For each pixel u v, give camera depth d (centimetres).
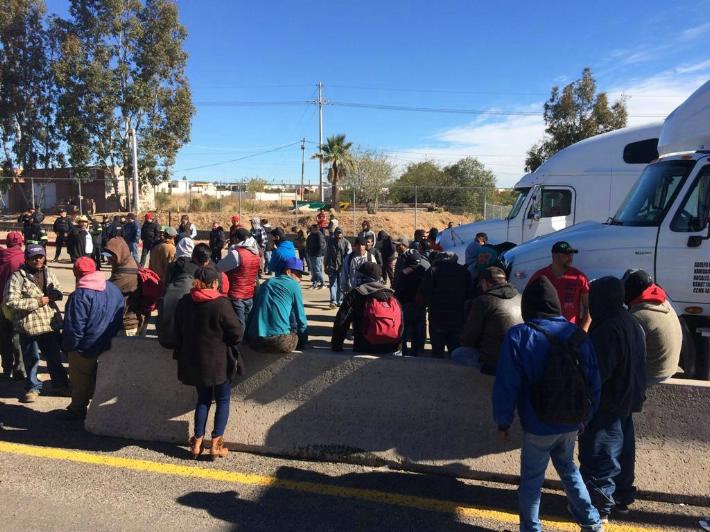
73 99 3488
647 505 382
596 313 356
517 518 367
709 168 601
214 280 436
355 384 454
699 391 394
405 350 725
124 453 461
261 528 352
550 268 524
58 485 404
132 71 3553
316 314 1124
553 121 3319
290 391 466
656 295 389
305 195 6106
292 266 477
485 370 415
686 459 391
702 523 355
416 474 427
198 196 4744
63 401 589
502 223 1119
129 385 502
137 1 3484
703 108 618
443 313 621
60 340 599
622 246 616
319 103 4531
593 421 348
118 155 3588
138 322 709
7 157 3869
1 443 478
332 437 450
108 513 366
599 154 1028
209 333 431
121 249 704
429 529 354
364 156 4900
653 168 657
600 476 351
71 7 3459
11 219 3572
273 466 439
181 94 3656
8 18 3694
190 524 355
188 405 486
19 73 3797
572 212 1040
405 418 442
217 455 448
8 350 654
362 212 3784
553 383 304
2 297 641
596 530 327
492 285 427
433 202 4406
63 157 3928
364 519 364
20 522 354
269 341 455
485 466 418
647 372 387
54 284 594
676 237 598
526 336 316
